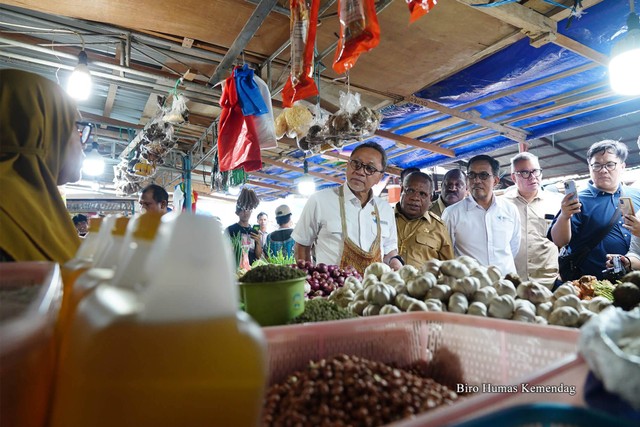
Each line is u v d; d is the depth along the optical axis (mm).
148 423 412
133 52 3768
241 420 442
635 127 5227
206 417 427
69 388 430
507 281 1393
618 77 2385
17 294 590
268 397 810
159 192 3740
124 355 418
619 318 629
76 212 8281
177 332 431
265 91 3039
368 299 1396
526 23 2574
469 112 4305
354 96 3328
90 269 630
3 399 410
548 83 3602
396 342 1068
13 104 1199
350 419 736
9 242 1090
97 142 6348
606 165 2998
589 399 546
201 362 430
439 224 2900
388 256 2730
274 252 4398
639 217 2758
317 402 773
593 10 2576
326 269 2062
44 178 1225
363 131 3357
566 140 5887
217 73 3555
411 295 1371
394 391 789
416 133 5016
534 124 4512
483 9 2438
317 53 3123
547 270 3086
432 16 2689
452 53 3156
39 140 1233
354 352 1007
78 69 3145
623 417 486
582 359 617
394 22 2768
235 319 470
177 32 3066
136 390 412
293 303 1184
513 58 3242
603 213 3027
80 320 460
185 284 451
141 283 467
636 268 2570
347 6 1506
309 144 3656
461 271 1373
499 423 441
